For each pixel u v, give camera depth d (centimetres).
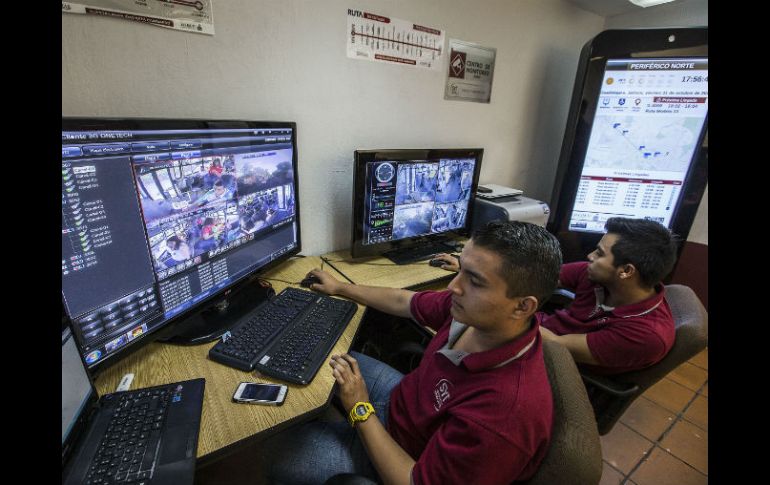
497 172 228
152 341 93
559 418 67
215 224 104
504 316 74
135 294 84
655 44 178
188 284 98
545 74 223
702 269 232
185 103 114
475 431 66
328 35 138
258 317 106
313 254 167
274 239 131
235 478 130
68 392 62
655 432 166
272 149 121
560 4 211
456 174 179
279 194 129
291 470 93
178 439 66
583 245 221
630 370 114
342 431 103
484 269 71
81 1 91
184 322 104
